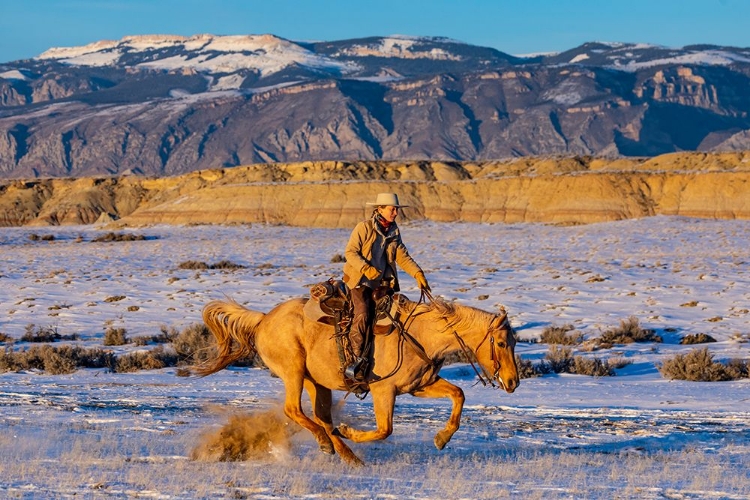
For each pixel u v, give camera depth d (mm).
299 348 12391
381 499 9648
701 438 14562
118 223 142750
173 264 72375
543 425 16141
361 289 11992
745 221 98750
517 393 21516
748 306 42156
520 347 31812
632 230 94000
